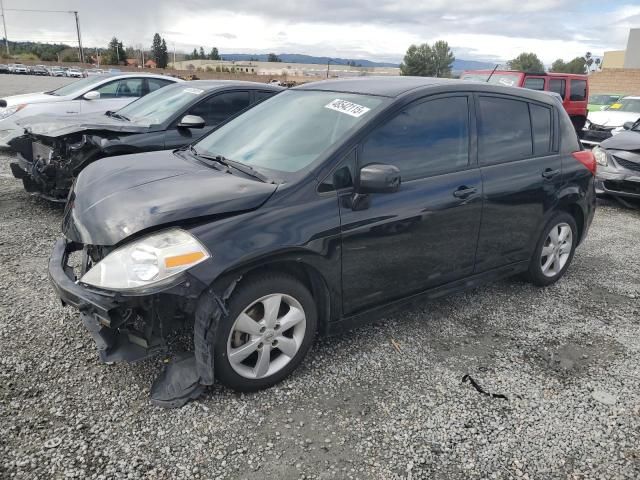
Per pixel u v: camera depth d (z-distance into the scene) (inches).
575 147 180.9
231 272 105.1
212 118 254.7
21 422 102.4
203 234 103.7
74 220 116.2
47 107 364.8
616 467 99.6
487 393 120.3
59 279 108.8
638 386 126.1
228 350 109.0
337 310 125.2
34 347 127.8
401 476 95.3
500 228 154.6
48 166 219.5
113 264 101.7
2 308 146.2
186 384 110.9
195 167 133.1
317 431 105.4
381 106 130.5
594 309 167.9
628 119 512.7
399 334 145.3
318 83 161.3
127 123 237.6
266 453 98.9
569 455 102.2
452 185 139.1
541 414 113.9
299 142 129.9
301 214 113.6
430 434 106.2
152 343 108.3
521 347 142.0
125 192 115.9
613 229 263.1
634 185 288.0
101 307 98.8
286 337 118.9
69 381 115.6
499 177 150.9
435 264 140.6
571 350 141.8
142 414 106.7
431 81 148.8
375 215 123.6
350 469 96.3
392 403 115.2
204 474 93.3
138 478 91.4
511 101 160.4
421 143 135.6
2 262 179.2
